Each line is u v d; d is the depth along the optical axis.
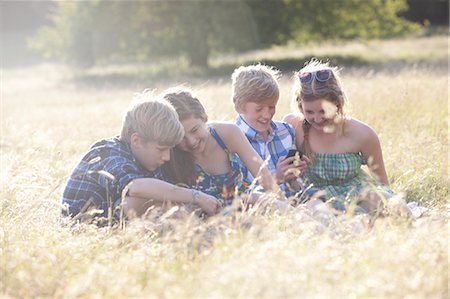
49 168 5.95
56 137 8.20
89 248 3.62
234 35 31.09
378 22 32.88
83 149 7.47
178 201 4.24
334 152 5.11
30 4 68.06
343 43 34.06
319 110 4.85
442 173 5.55
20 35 65.88
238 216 3.75
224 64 32.09
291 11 31.72
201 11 30.67
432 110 8.89
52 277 3.12
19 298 3.00
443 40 40.03
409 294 2.84
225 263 3.06
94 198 4.48
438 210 4.57
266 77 4.95
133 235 3.67
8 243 3.71
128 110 4.48
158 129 4.25
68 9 34.25
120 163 4.40
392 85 10.58
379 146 5.13
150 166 4.47
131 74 30.69
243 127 5.07
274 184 4.45
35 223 4.24
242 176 4.88
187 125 4.52
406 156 6.16
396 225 3.86
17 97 20.39
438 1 51.97
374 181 5.03
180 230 3.54
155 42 32.09
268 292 2.74
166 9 31.11
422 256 3.19
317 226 3.81
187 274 3.18
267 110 4.96
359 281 2.96
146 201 4.31
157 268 3.23
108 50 33.75
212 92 12.92
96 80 28.45
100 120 10.38
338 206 4.93
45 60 48.53
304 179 5.19
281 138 5.16
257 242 3.44
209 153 4.78
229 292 2.78
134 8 31.55
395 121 8.18
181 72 29.06
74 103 17.11
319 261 3.10
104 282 3.02
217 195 4.80
